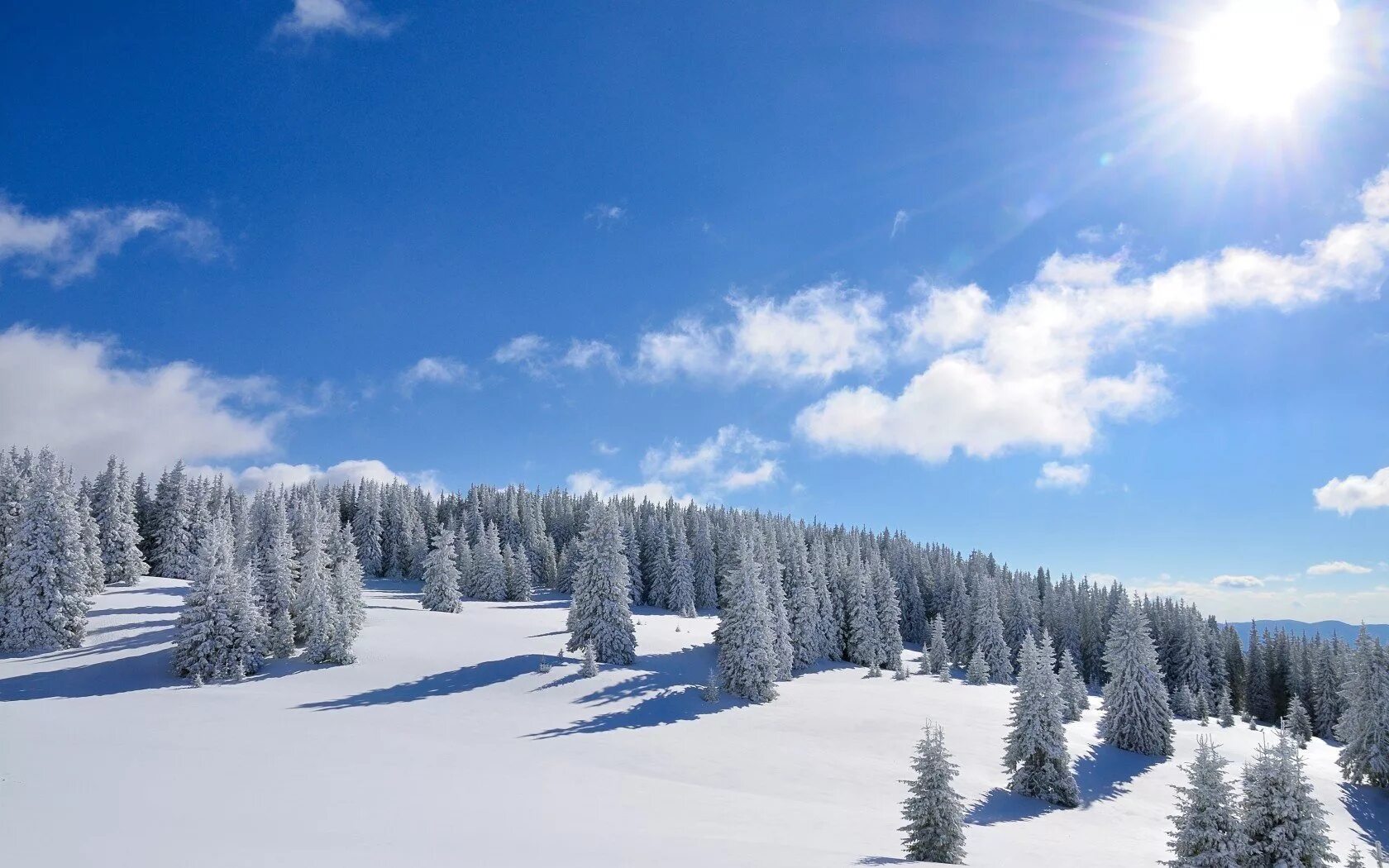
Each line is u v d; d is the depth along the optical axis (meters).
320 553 61.56
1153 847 31.42
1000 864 24.67
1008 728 49.72
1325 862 22.30
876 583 89.31
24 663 49.91
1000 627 84.06
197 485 95.12
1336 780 49.00
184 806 17.78
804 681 68.81
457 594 83.88
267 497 97.44
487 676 49.34
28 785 18.09
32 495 55.72
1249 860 22.67
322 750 29.28
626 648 57.41
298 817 17.89
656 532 118.56
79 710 36.47
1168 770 45.50
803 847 21.08
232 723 34.97
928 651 82.69
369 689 45.88
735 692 53.41
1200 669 89.44
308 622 53.31
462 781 25.39
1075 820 34.69
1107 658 51.78
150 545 93.12
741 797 29.03
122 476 80.38
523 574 107.31
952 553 139.25
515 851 16.17
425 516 146.88
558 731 39.09
